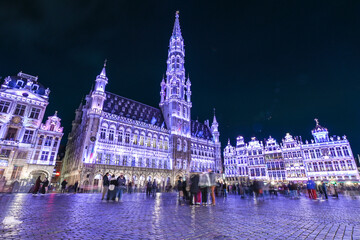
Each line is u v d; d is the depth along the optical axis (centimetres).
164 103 6750
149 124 5544
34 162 3828
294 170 6272
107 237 480
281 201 1716
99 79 4984
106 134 4612
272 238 478
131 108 5797
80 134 4875
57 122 4338
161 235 501
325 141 6184
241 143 7631
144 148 5144
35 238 455
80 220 688
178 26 8431
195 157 6512
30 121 3928
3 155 3497
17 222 621
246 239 470
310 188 2097
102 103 4828
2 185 2617
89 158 4159
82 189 3584
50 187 3888
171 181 5231
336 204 1427
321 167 5906
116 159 4553
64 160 6003
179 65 7344
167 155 5594
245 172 7150
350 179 5419
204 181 1262
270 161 6756
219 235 504
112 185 1493
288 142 6644
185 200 1548
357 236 497
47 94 4297
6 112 3738
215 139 7538
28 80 4216
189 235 503
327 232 540
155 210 982
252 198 2022
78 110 6288
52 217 731
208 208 1080
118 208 1045
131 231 542
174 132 5884
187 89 7231
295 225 632
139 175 4634
